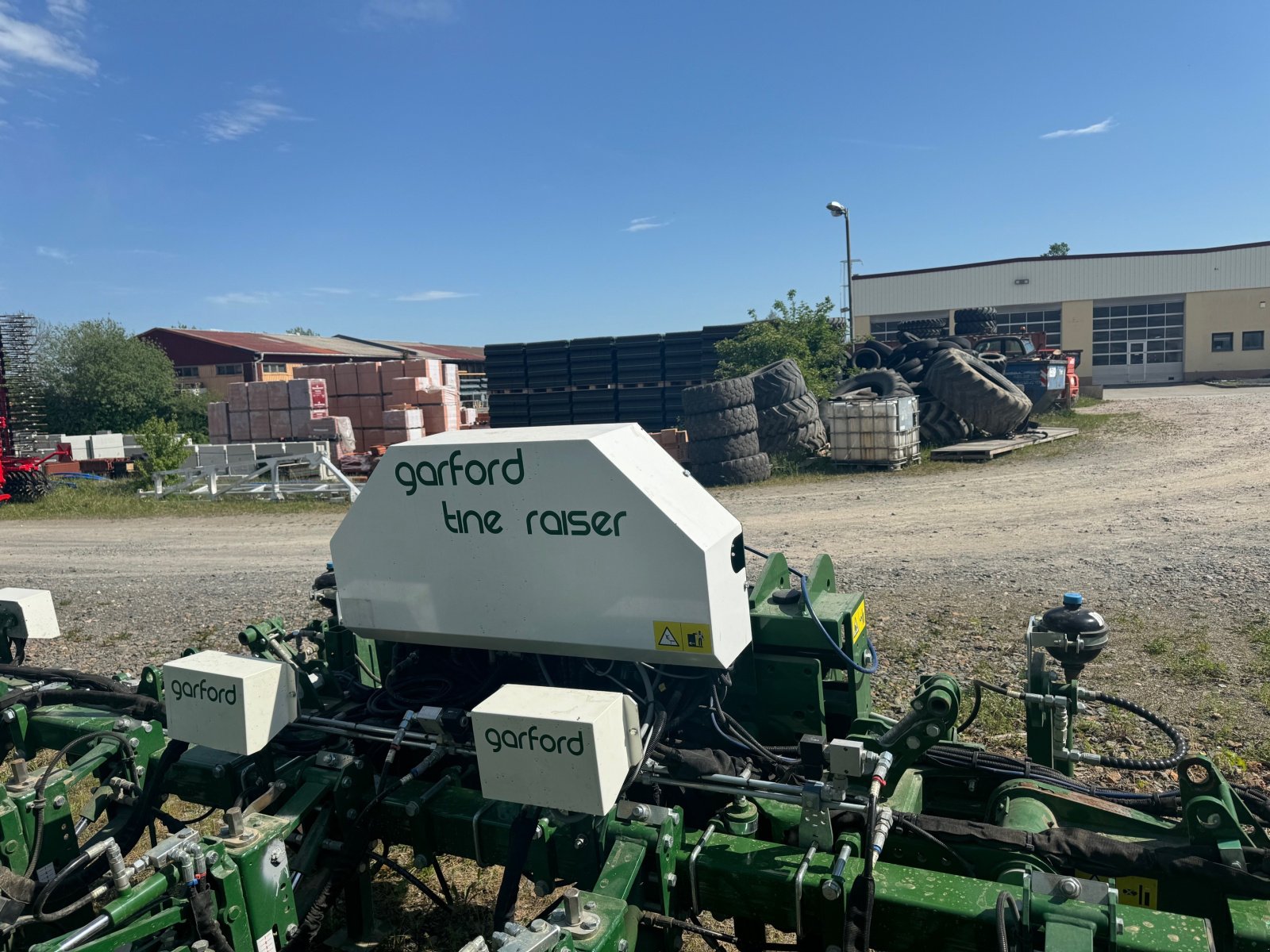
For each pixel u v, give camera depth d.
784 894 2.66
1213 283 39.41
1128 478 13.77
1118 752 4.97
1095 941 2.27
